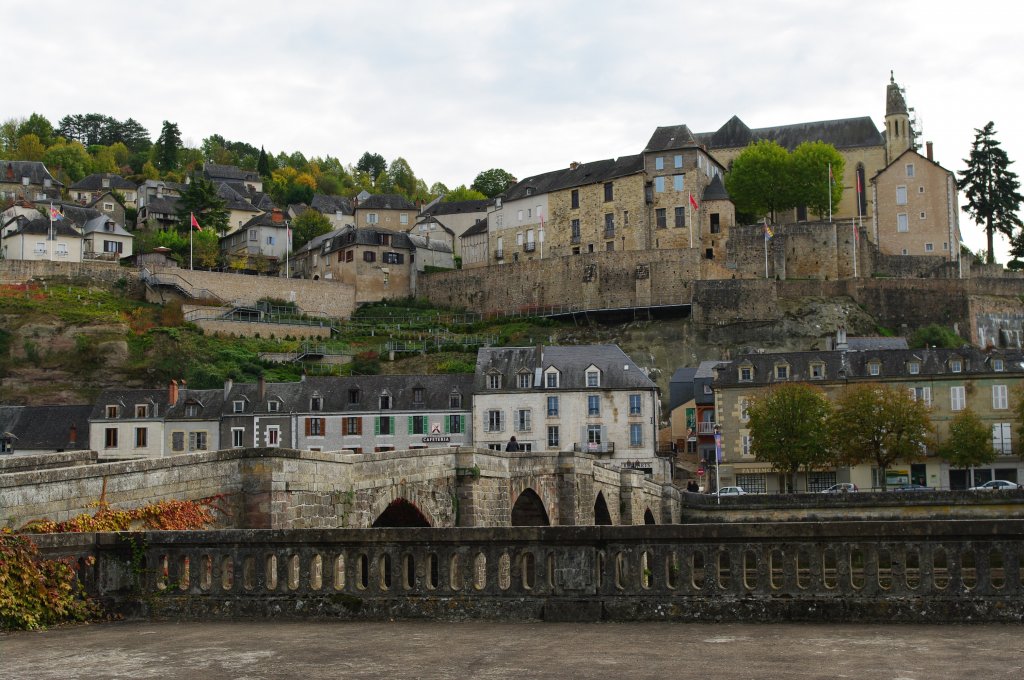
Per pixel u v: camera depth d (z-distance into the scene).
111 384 101.56
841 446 70.94
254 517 25.08
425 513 32.91
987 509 57.62
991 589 17.86
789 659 15.20
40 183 166.88
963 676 13.83
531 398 81.19
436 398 82.44
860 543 18.39
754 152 123.19
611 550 19.27
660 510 59.78
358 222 159.62
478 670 14.77
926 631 17.22
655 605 18.88
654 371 106.06
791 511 61.38
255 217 146.38
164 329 107.12
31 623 18.92
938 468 74.12
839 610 18.25
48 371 102.56
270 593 20.16
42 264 115.50
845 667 14.56
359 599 19.78
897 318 109.00
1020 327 108.12
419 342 109.06
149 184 163.75
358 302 127.38
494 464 37.09
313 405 82.81
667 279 114.62
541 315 119.50
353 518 28.39
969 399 74.81
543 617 19.17
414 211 160.38
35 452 83.56
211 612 20.12
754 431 72.56
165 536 20.47
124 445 83.69
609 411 80.38
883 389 73.06
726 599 18.66
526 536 19.45
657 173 119.56
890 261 119.12
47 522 20.89
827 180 121.75
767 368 79.81
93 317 107.50
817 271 116.25
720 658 15.38
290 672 14.81
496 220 131.25
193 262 133.38
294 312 119.50
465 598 19.50
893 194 122.88
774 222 125.62
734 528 18.78
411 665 15.20
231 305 117.69
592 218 122.62
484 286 124.75
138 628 19.09
